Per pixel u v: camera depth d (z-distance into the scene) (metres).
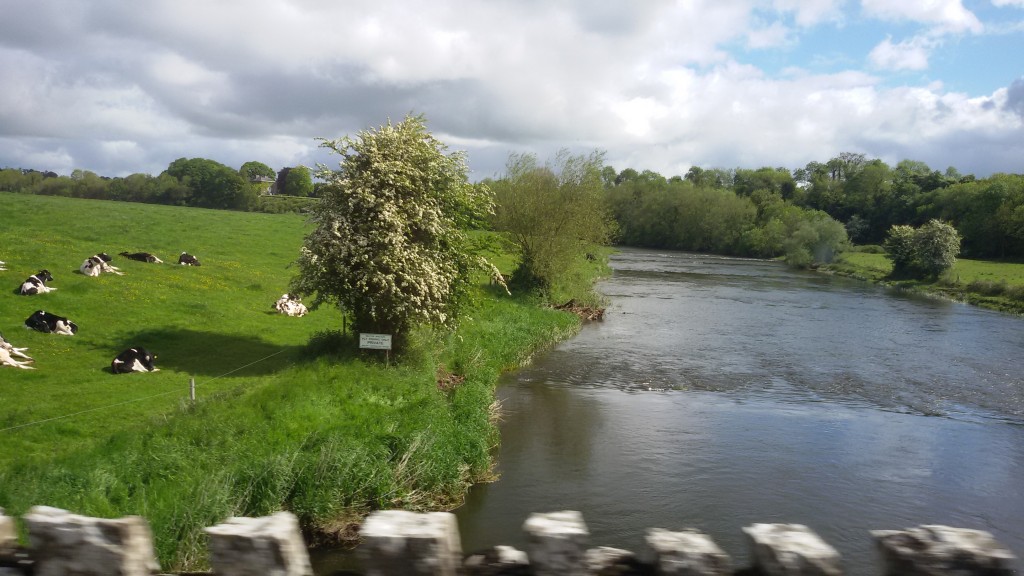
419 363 21.48
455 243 23.12
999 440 18.36
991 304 47.09
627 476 15.41
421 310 21.03
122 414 15.94
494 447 17.27
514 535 12.45
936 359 28.81
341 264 20.50
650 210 122.62
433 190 22.58
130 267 33.12
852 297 52.00
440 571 3.45
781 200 121.44
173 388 18.34
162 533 10.23
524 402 21.53
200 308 27.98
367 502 12.98
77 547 3.58
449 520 3.62
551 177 44.22
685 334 34.25
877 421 19.95
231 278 34.88
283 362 21.75
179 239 44.88
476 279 24.34
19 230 39.59
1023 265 73.19
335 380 18.02
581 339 32.72
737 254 107.19
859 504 14.08
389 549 3.44
